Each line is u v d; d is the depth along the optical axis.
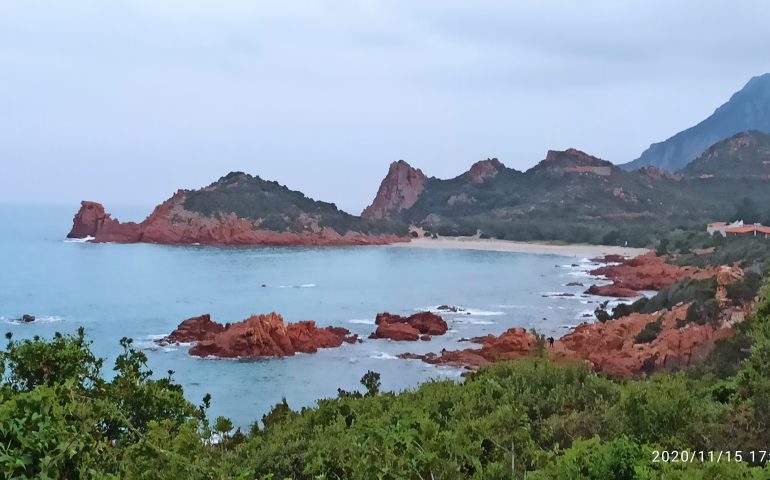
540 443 16.41
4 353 15.23
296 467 16.20
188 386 56.84
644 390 17.72
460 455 14.23
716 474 11.59
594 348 61.34
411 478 13.20
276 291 119.50
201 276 139.00
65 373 15.24
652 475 11.45
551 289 121.62
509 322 87.81
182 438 12.88
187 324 76.56
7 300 106.00
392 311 97.62
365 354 69.69
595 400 18.84
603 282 129.88
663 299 80.00
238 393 54.75
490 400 19.36
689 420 16.11
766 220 178.88
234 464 16.08
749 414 16.20
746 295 63.53
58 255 174.50
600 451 12.20
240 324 72.31
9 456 9.05
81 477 9.80
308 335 72.81
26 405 9.84
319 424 19.73
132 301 106.56
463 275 144.38
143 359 18.58
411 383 57.19
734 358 35.50
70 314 94.12
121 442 13.73
